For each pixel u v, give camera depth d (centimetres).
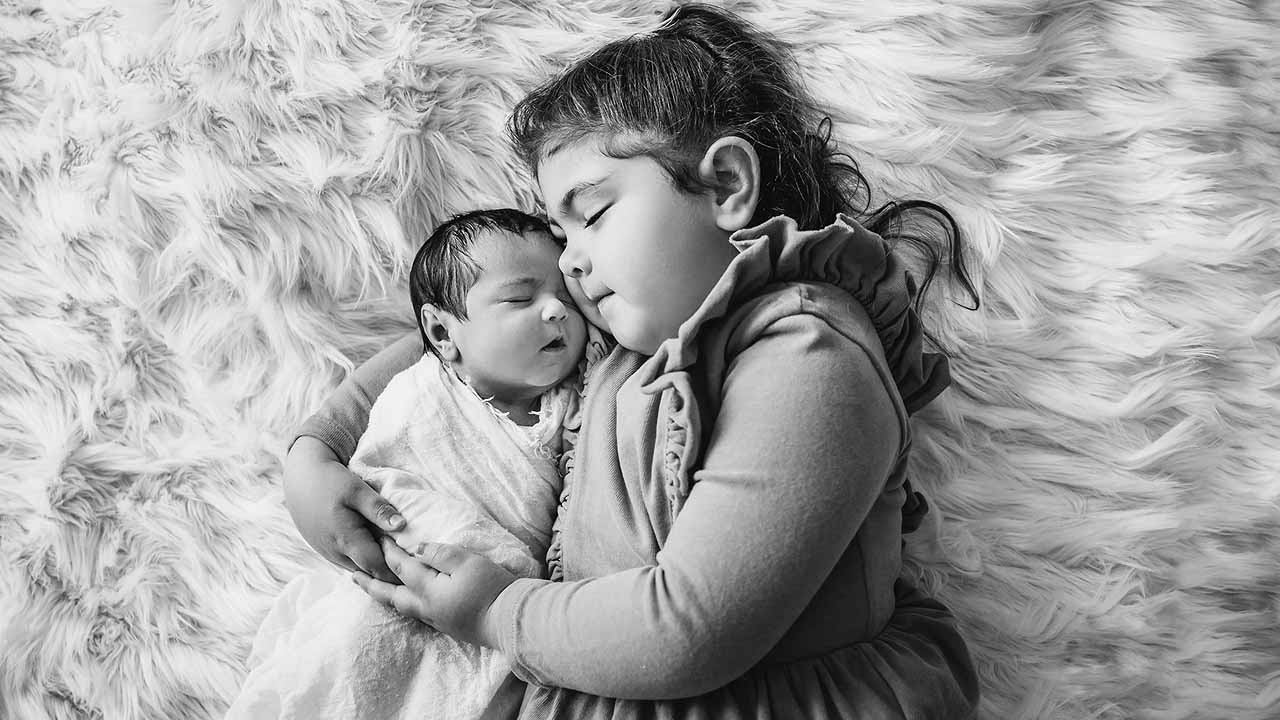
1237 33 104
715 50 89
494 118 102
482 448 89
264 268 101
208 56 101
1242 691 103
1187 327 103
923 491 103
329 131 101
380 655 84
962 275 99
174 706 100
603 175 81
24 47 105
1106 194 104
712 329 80
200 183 100
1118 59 105
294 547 101
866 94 102
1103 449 104
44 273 103
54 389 103
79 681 100
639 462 82
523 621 78
